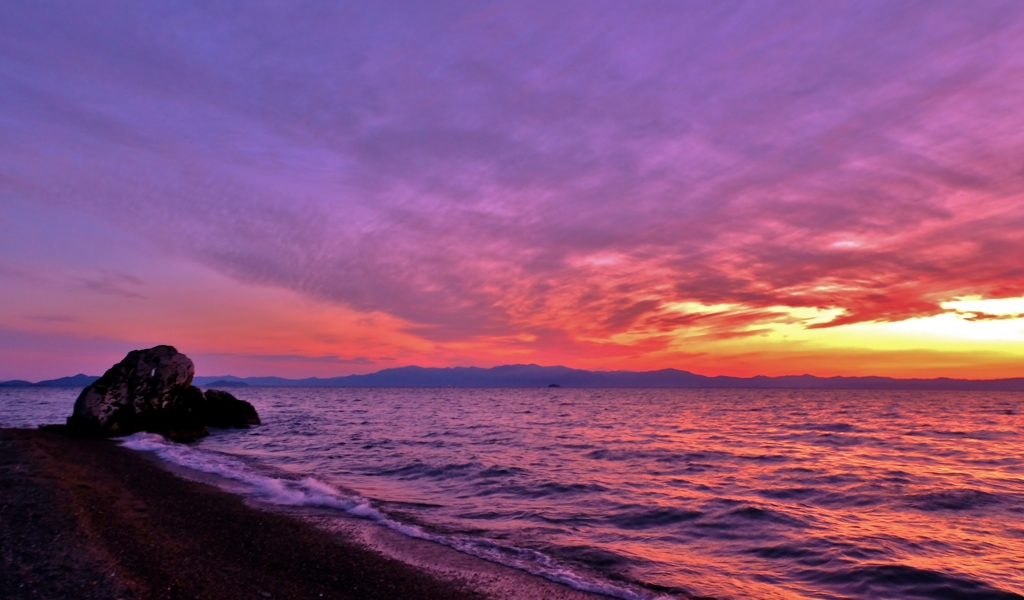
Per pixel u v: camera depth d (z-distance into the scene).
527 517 15.25
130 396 33.25
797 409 84.81
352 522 13.78
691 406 96.81
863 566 11.34
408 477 21.45
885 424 52.16
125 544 10.69
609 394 192.50
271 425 46.78
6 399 95.88
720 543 13.09
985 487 19.41
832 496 18.14
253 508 14.81
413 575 10.25
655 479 21.23
